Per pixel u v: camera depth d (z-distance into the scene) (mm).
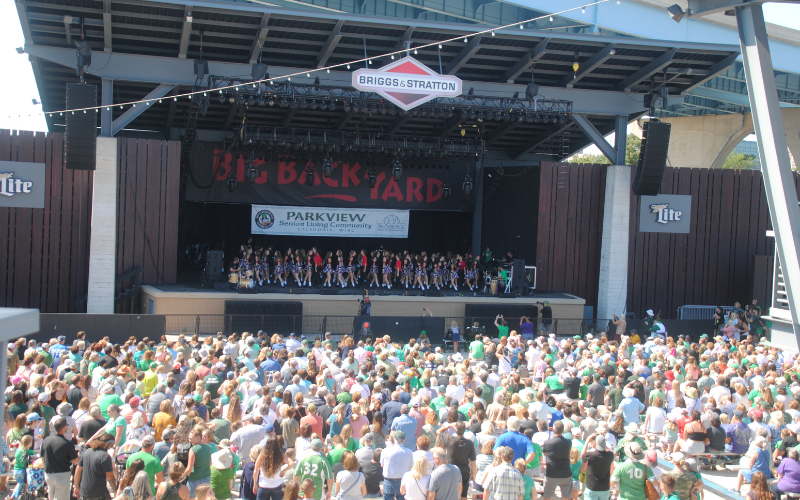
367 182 35250
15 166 25812
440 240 40375
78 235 26703
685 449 11570
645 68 28750
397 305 28328
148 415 10867
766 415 12023
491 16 34031
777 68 36938
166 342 16875
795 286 11938
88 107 24016
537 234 30828
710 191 31547
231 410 10477
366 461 9305
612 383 13430
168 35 25719
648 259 31234
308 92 26844
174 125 34375
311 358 13820
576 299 29531
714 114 45156
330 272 30281
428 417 10219
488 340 19203
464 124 34375
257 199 33812
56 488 8719
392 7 33250
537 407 10930
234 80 25656
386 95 25297
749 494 8906
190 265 36906
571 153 39938
